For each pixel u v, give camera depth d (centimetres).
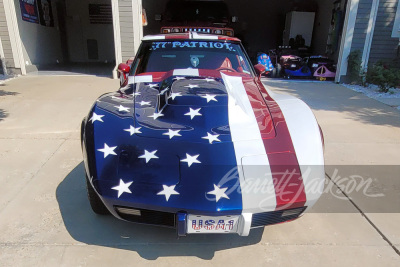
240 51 342
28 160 329
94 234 215
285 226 231
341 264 194
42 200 254
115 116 209
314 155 191
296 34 1150
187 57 323
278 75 939
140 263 191
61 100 592
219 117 210
